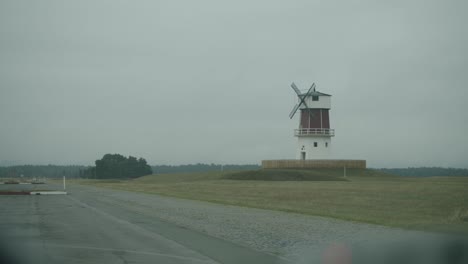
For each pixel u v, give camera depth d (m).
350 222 24.95
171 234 20.72
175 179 116.81
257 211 31.88
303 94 117.44
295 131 118.75
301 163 116.38
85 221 25.91
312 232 20.86
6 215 29.28
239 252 16.25
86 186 87.69
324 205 36.03
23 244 18.00
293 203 38.41
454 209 31.78
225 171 115.00
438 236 14.80
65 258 15.25
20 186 86.00
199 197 47.50
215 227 23.09
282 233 20.69
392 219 25.97
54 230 22.09
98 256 15.62
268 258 15.20
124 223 24.89
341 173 111.44
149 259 15.08
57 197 49.47
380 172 118.12
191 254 15.98
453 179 89.19
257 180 92.06
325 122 117.12
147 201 42.59
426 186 59.06
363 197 43.06
